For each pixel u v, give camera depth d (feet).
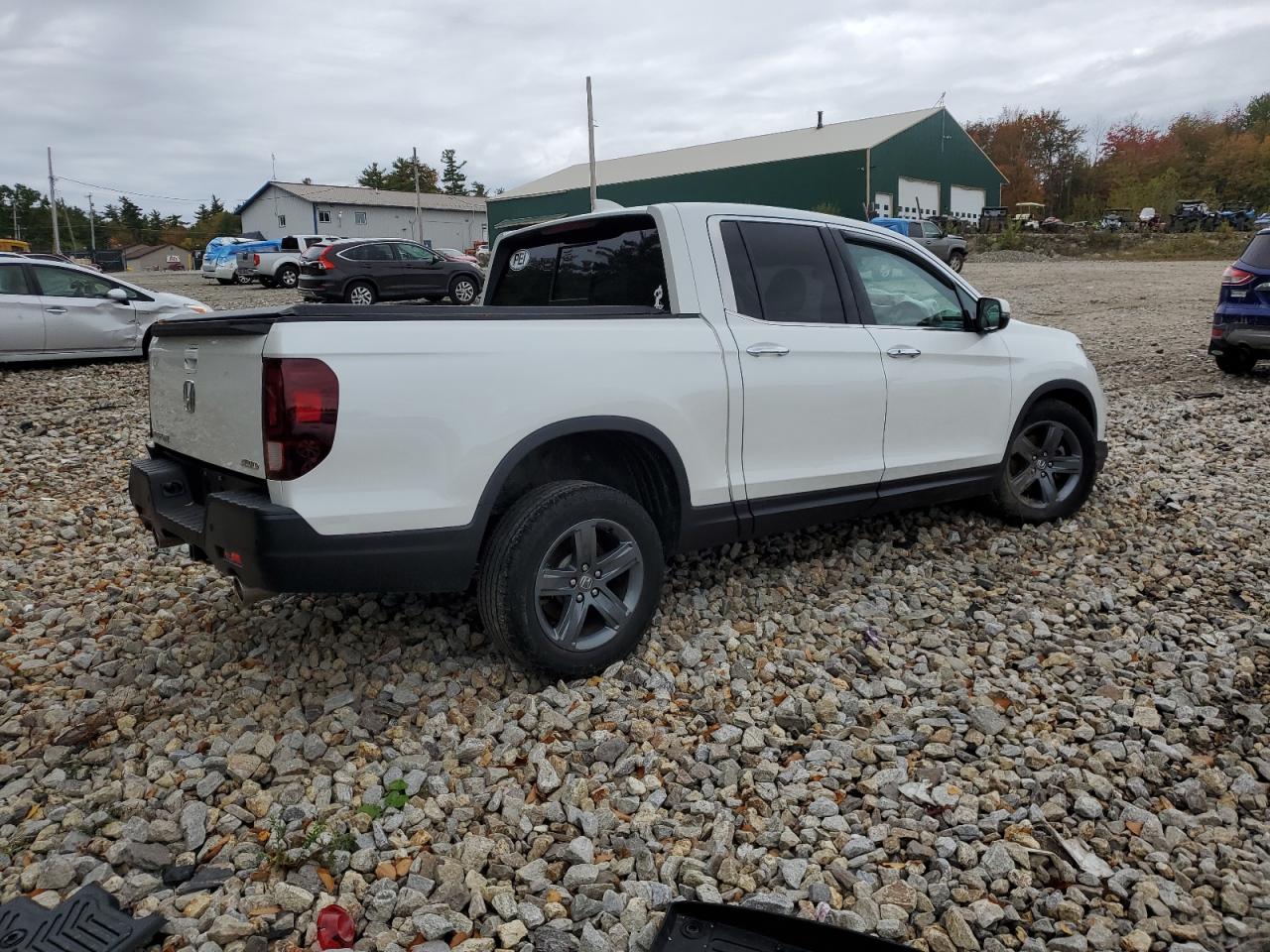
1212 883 8.31
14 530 18.39
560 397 11.23
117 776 10.11
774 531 13.84
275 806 9.52
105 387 35.47
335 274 66.18
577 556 11.34
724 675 12.01
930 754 10.26
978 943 7.70
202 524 11.26
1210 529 17.44
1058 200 233.76
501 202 172.76
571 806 9.34
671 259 12.94
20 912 7.93
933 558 16.14
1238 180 220.84
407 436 10.25
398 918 8.04
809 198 139.95
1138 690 11.66
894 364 14.85
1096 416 18.38
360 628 13.24
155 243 400.47
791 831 9.07
